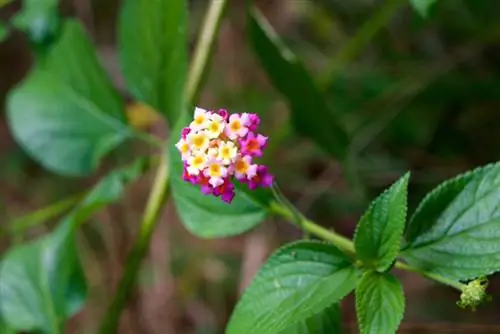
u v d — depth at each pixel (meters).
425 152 0.70
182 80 0.62
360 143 0.70
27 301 0.63
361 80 0.72
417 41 0.72
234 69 0.79
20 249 0.64
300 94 0.64
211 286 0.71
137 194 0.76
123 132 0.64
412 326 0.60
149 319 0.71
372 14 0.74
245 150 0.51
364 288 0.51
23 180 0.83
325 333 0.53
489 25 0.70
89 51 0.65
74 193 0.81
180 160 0.55
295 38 0.79
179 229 0.74
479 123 0.70
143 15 0.61
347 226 0.70
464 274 0.51
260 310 0.52
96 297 0.73
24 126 0.65
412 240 0.52
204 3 0.83
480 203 0.52
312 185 0.71
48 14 0.66
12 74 0.91
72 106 0.65
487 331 0.63
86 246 0.75
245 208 0.55
